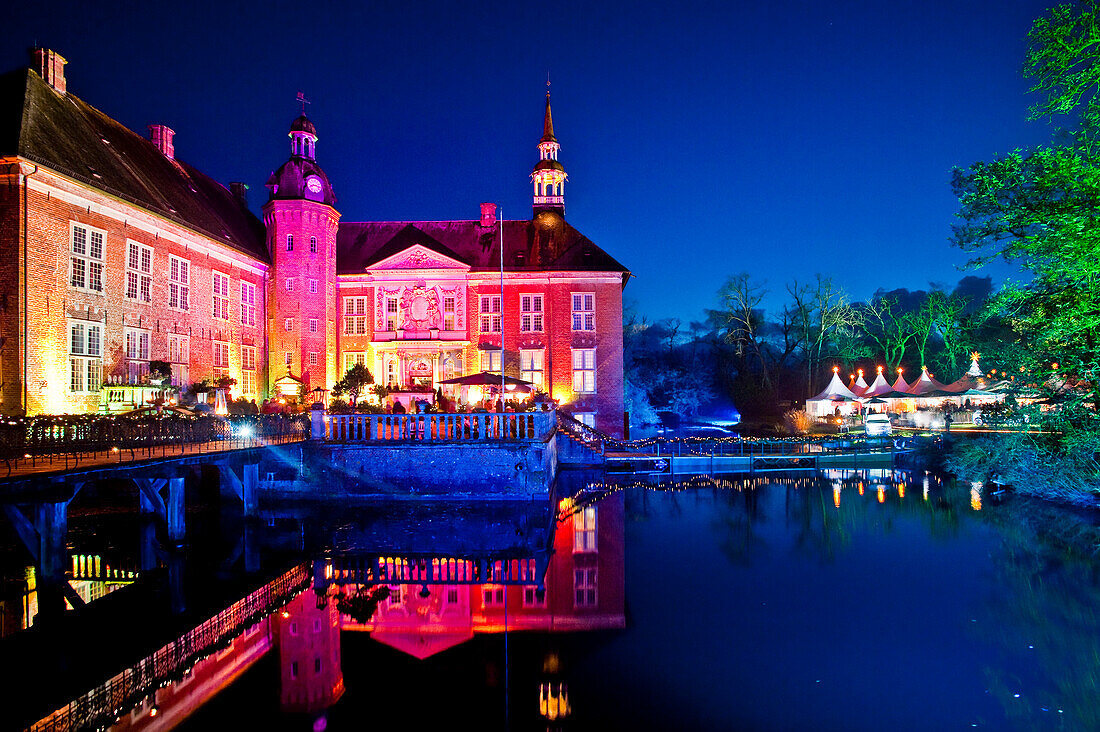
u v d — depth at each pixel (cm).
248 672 997
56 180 2277
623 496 2723
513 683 941
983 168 1981
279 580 1492
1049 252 1953
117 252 2577
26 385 2141
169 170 3434
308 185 3803
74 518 2134
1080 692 880
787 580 1447
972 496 2478
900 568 1520
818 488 2877
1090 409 2073
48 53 2795
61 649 1093
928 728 785
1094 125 1877
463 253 4281
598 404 4100
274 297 3772
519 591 1392
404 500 2364
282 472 2384
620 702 878
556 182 4522
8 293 2138
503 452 2369
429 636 1135
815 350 6138
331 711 860
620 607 1278
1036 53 1900
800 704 859
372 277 4066
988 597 1292
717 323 6506
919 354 6169
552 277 4144
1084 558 1560
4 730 817
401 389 3456
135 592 1404
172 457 1681
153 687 949
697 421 7269
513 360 4109
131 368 2638
